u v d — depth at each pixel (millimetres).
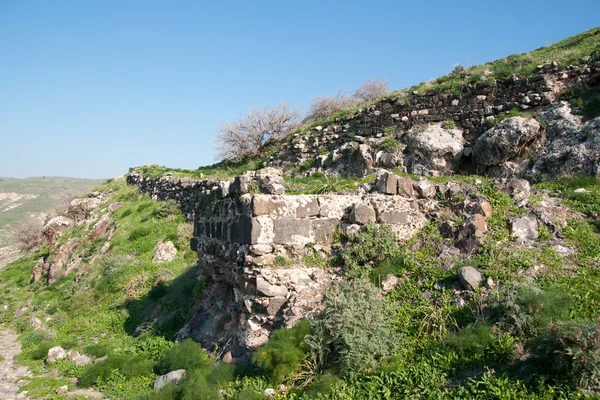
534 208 7188
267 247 6930
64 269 19609
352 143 16094
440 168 12953
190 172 23875
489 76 13930
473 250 6641
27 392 8078
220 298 8648
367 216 7281
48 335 11875
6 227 54312
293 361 5773
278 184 7590
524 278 5945
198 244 10039
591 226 6988
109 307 12875
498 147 11680
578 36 16906
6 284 22047
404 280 6633
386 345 5566
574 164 10031
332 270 6957
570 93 11984
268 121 23875
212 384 6289
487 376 4652
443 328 5625
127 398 7047
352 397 5020
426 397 4711
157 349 8727
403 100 15523
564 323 4574
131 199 24266
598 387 4117
